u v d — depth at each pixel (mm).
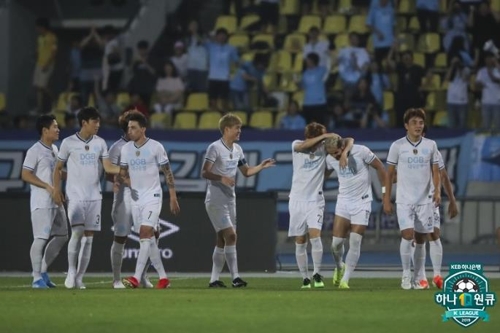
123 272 67562
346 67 92750
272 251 67812
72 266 53188
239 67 95250
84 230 53312
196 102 95188
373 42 95562
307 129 53062
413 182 51562
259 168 54750
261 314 38812
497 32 95938
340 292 48594
